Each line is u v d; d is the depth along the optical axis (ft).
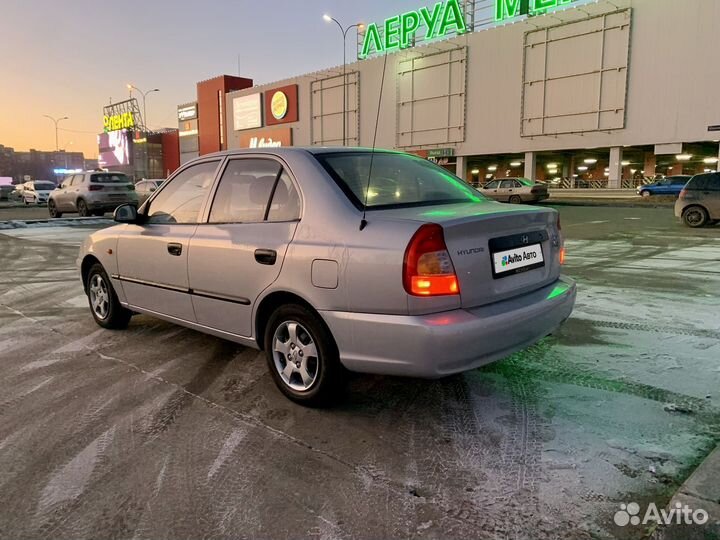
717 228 43.19
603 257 28.86
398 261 8.61
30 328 16.70
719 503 6.88
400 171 11.68
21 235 45.75
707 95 78.79
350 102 130.11
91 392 11.52
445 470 8.24
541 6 95.04
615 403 10.34
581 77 91.35
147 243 13.62
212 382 12.02
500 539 6.66
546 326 10.08
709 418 9.62
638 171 116.06
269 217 10.89
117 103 242.78
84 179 62.69
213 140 182.29
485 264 9.20
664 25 81.61
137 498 7.69
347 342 9.30
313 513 7.29
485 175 131.03
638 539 6.59
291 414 10.32
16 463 8.68
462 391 11.16
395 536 6.77
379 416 10.15
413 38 116.16
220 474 8.27
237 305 11.31
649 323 15.60
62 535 6.92
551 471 8.11
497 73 102.22
